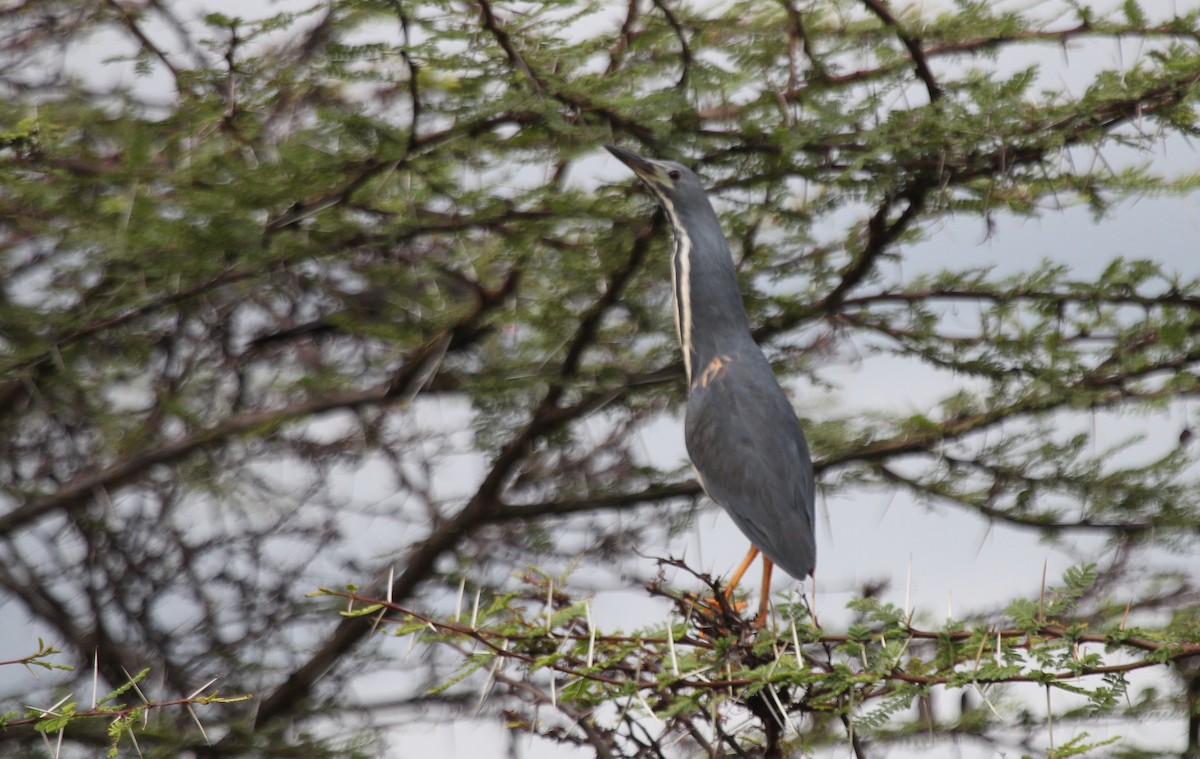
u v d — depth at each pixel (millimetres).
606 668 7137
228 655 12945
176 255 10062
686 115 10773
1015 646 6742
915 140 10305
